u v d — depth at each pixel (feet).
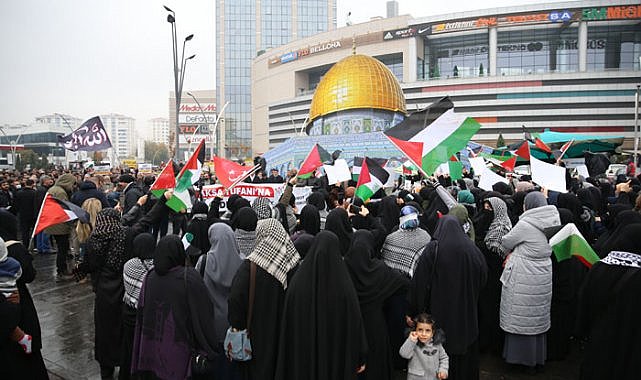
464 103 240.73
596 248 17.52
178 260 11.89
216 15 341.41
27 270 12.73
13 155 160.97
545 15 230.07
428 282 13.11
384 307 15.65
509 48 248.73
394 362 15.70
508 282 15.35
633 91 220.23
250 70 341.00
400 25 249.96
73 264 33.06
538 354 15.57
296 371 10.48
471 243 13.37
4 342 11.47
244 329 11.45
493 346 17.60
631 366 11.56
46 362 17.48
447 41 254.47
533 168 21.56
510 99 234.58
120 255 15.42
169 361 11.31
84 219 17.62
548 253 14.98
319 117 127.75
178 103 61.26
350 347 10.42
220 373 13.24
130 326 13.93
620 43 241.55
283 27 342.44
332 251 10.80
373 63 124.16
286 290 11.66
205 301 11.78
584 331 12.79
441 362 12.36
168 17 58.90
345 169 29.94
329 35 276.00
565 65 242.99
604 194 30.48
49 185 40.27
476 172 33.76
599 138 42.34
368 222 19.86
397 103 123.34
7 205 42.86
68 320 22.16
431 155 19.65
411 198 23.52
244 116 341.00
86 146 38.47
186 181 20.42
